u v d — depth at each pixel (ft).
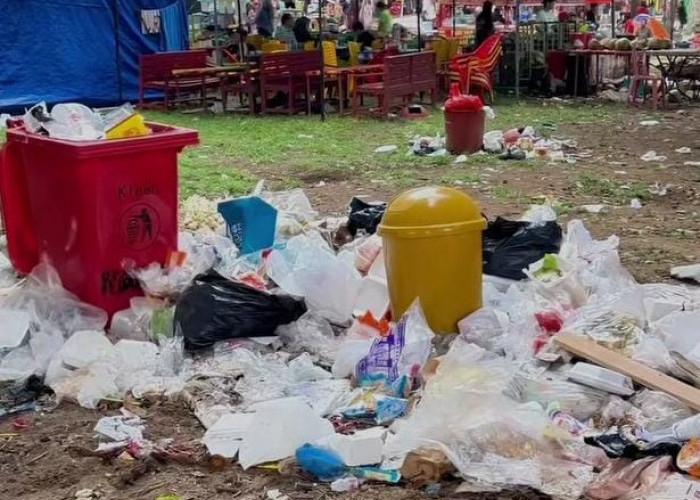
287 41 75.82
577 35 74.13
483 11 74.49
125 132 18.58
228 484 12.72
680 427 12.84
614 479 12.07
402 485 12.55
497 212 29.35
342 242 22.80
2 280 20.13
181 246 20.45
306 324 17.51
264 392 15.24
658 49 64.64
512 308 17.54
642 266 22.95
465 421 13.05
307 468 12.84
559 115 57.57
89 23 63.36
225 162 40.27
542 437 12.89
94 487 12.78
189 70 60.34
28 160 18.78
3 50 60.23
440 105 62.59
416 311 15.97
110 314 18.49
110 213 18.13
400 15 133.18
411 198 16.78
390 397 14.71
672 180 35.09
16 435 14.44
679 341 15.23
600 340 15.65
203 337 16.85
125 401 15.37
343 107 60.34
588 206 30.40
